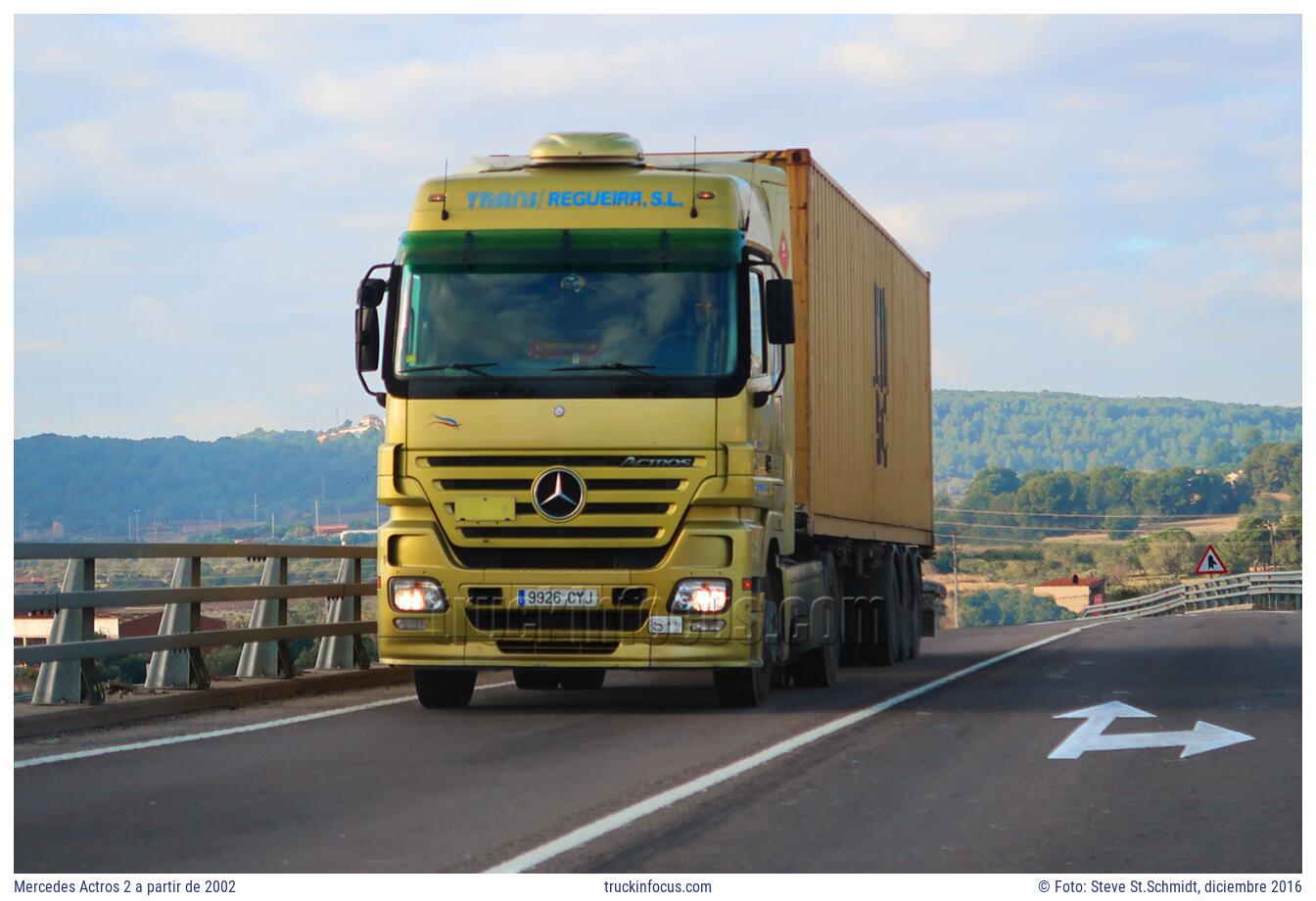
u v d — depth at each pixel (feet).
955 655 79.36
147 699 39.70
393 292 40.81
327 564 60.23
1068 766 31.37
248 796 27.17
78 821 24.88
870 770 30.63
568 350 39.83
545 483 39.50
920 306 81.05
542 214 40.81
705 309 40.04
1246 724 39.09
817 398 54.60
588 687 52.95
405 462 39.99
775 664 46.80
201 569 43.73
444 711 42.29
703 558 39.42
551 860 22.16
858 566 65.16
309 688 47.65
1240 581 209.46
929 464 83.71
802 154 53.78
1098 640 93.35
